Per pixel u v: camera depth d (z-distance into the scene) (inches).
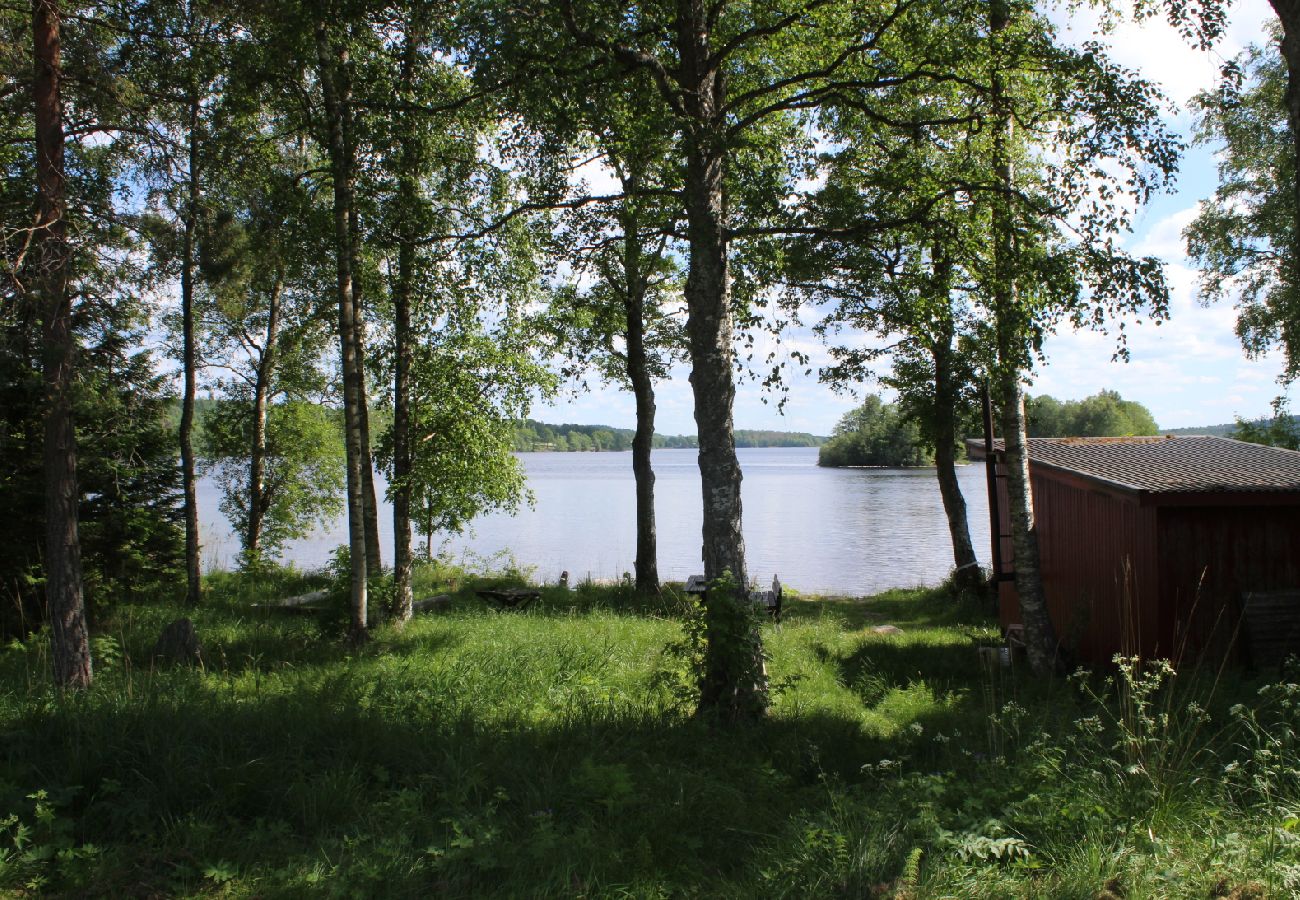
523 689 347.3
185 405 636.7
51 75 341.4
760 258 406.3
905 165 401.7
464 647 444.5
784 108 353.7
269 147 474.6
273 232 441.4
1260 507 404.8
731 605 305.7
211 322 852.0
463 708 294.4
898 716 331.9
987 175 386.9
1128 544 422.0
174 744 218.7
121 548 582.6
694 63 341.4
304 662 411.8
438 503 759.7
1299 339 801.6
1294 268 777.6
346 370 477.4
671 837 192.2
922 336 438.0
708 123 331.9
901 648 500.4
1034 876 167.3
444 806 205.2
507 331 659.4
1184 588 399.9
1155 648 400.2
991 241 380.5
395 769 230.4
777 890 164.2
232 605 617.9
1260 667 370.6
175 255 378.0
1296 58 223.0
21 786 199.9
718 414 336.5
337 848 182.2
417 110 386.6
